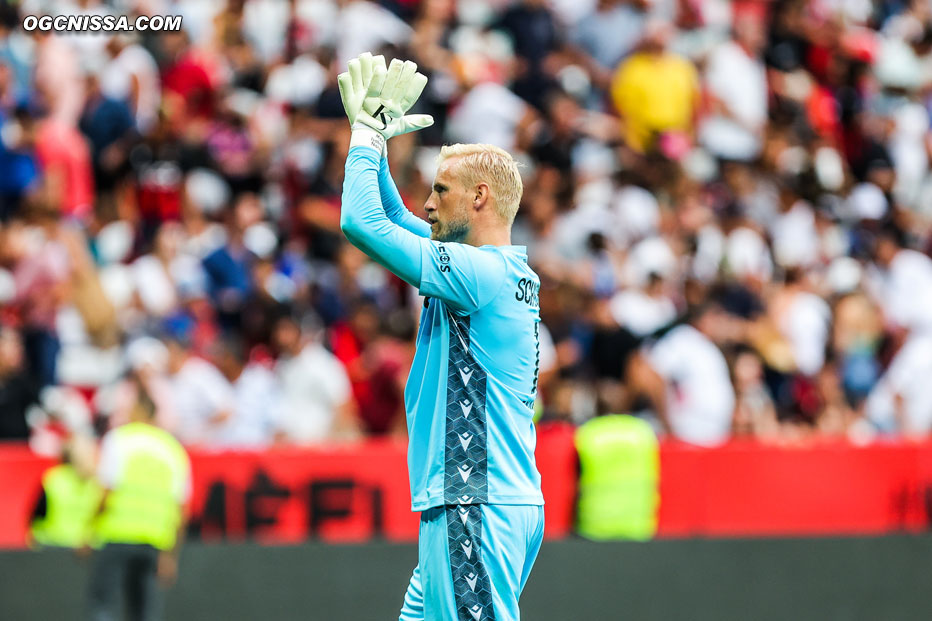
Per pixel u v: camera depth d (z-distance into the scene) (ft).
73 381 117.60
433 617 48.11
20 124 134.72
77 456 92.89
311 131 139.23
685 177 144.66
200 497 93.61
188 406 108.06
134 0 146.00
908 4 173.58
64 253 122.72
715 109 154.71
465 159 50.49
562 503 96.84
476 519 47.70
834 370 119.03
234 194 137.18
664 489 97.40
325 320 123.34
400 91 48.93
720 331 116.47
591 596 95.71
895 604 97.96
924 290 137.39
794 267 130.11
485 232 50.42
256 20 149.79
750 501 97.86
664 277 127.85
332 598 93.71
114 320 119.14
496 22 156.46
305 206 134.10
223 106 141.18
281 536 94.07
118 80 139.64
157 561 88.43
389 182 53.72
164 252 123.85
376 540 94.53
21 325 119.24
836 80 165.48
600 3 158.71
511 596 48.34
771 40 165.37
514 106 146.51
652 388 110.42
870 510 98.53
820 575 97.55
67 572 91.61
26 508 92.27
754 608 96.94
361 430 112.27
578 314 119.55
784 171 152.05
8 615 90.99
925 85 168.96
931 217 153.28
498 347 49.19
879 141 160.56
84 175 135.64
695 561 96.78
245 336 119.75
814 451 98.58
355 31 147.84
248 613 93.09
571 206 138.51
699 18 160.56
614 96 152.15
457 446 48.19
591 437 97.09
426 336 50.42
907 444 99.19
